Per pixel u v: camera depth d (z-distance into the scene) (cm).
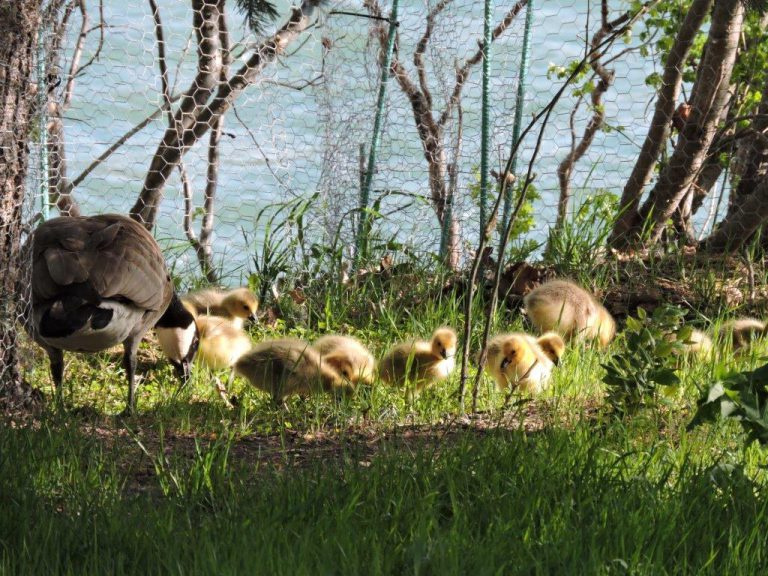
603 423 972
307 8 1598
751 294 1553
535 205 2253
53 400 1046
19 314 1029
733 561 645
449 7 1767
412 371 1156
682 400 1073
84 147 2212
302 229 1616
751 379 800
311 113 2128
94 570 627
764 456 877
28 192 1044
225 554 631
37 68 1039
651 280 1619
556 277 1609
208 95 1708
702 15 1697
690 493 756
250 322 1505
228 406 1131
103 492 766
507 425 997
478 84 1766
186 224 1770
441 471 791
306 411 1100
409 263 1627
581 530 671
